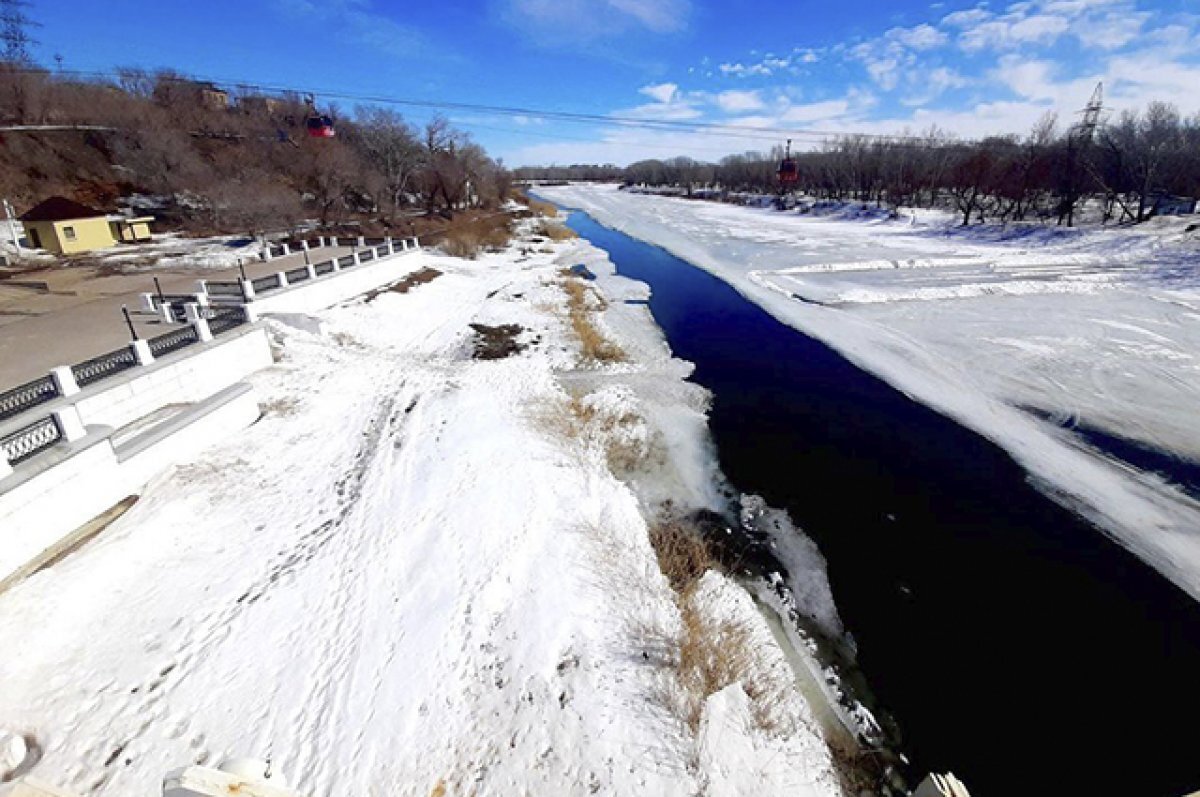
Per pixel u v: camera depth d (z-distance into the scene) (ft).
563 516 34.88
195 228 125.70
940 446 47.96
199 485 35.32
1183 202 152.46
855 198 250.16
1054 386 57.31
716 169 402.52
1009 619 30.32
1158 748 23.57
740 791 19.89
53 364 42.50
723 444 48.91
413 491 37.04
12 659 22.22
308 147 167.94
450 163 185.47
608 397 55.01
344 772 19.89
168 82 205.57
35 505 27.09
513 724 21.79
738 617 29.30
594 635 25.94
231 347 47.39
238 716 21.63
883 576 33.55
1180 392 54.70
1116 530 36.81
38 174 128.88
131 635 24.63
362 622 26.43
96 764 19.42
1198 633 29.22
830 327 79.82
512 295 92.48
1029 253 124.67
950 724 24.61
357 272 78.13
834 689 26.16
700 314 88.79
